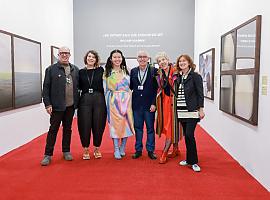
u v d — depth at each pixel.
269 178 3.16
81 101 4.38
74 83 4.30
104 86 4.44
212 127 6.25
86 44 9.48
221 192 3.12
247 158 3.87
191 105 3.82
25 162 4.24
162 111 4.26
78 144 5.47
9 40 4.86
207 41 7.03
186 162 4.08
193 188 3.24
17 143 5.19
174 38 9.38
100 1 9.38
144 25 9.41
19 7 5.34
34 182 3.41
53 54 7.23
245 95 3.90
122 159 4.42
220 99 5.34
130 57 9.49
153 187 3.27
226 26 5.18
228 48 4.85
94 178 3.56
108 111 4.45
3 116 4.69
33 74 5.90
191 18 9.31
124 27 9.44
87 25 9.43
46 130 6.67
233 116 4.48
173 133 4.11
